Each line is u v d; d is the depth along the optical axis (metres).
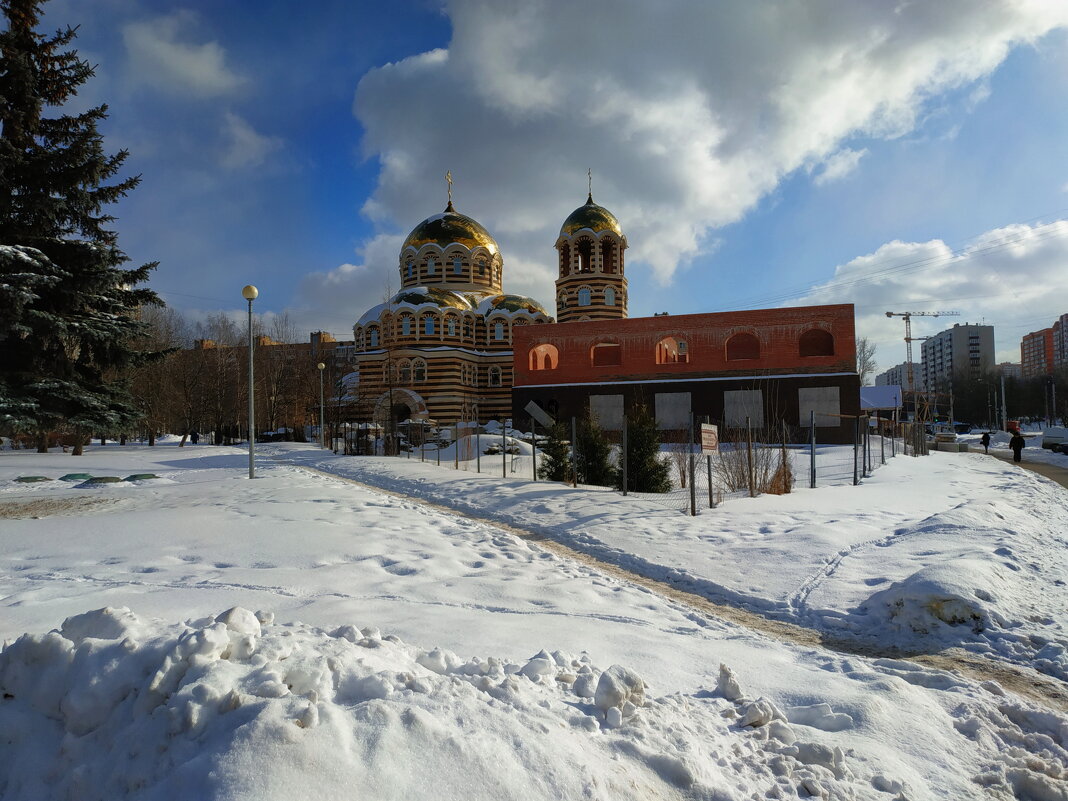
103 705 3.36
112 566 8.89
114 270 29.66
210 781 2.66
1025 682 5.51
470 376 55.75
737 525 11.94
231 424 59.97
